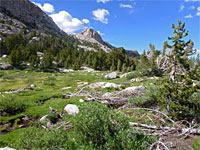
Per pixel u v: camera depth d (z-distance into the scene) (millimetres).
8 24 118938
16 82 29516
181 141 6094
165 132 6660
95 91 18812
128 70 60250
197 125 7191
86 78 39938
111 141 4633
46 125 8438
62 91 20250
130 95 14578
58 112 11094
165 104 8445
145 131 7051
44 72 55344
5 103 11180
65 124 8648
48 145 4637
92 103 6137
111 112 5750
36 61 62281
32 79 35000
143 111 10250
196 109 7543
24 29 113250
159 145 5746
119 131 4848
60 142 4820
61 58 83250
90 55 92188
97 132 5059
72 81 32688
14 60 54250
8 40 75625
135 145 4691
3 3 165125
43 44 103438
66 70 69500
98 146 4977
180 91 7859
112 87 20984
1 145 6391
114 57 84000
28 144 4668
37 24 194000
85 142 5129
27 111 11477
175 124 7023
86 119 5148
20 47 75125
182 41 10250
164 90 8438
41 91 20266
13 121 9555
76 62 80750
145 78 29609
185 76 8562
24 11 190000
